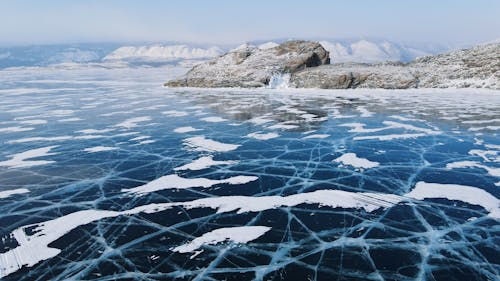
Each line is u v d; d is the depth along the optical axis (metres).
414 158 10.30
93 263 5.28
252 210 6.99
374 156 10.56
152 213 6.93
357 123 15.45
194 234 6.10
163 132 14.20
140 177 8.99
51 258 5.42
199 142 12.48
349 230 6.17
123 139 13.06
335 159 10.30
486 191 7.79
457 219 6.52
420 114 17.30
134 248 5.68
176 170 9.50
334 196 7.61
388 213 6.79
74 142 12.67
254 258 5.38
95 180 8.80
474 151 10.92
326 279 4.86
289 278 4.89
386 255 5.41
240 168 9.59
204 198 7.60
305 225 6.37
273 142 12.37
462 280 4.80
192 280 4.86
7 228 6.39
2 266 5.23
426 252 5.47
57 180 8.84
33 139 13.16
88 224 6.51
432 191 7.82
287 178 8.77
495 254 5.40
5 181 8.80
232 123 15.88
